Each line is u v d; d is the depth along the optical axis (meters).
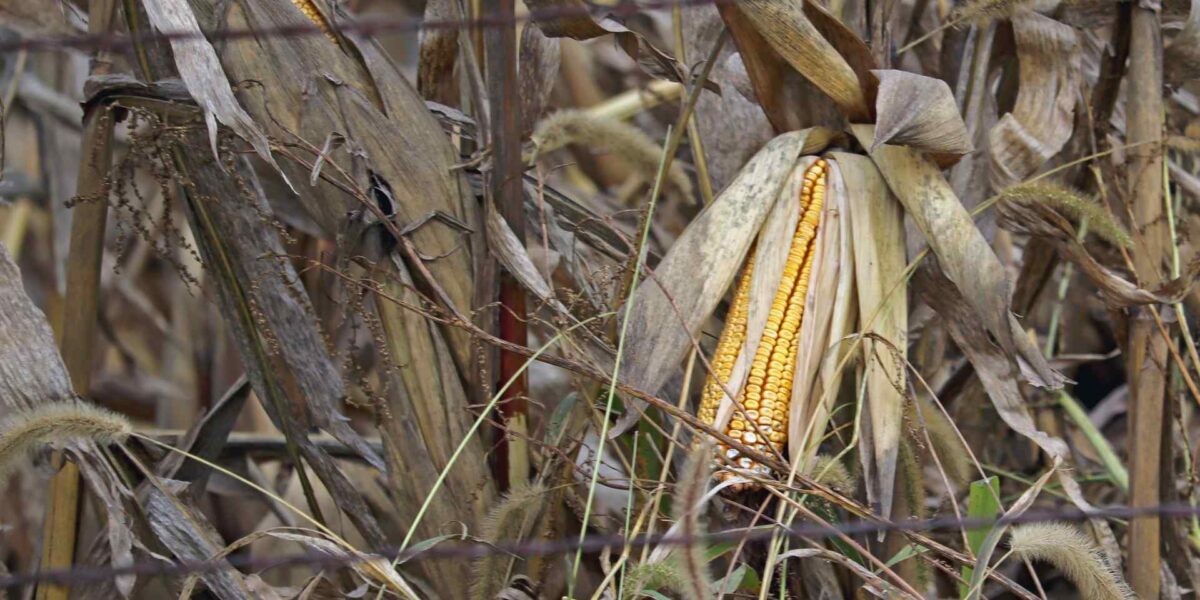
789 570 1.60
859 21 1.68
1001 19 1.66
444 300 1.59
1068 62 1.65
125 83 1.61
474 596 1.57
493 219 1.61
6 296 1.59
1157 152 1.67
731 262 1.57
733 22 1.60
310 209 1.63
